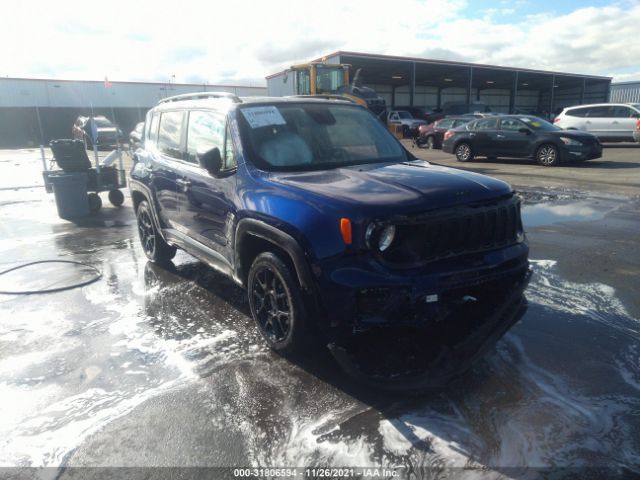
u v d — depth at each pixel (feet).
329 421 8.98
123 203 33.24
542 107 155.22
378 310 9.09
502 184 10.93
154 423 9.09
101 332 13.02
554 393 9.59
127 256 20.33
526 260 10.97
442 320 9.53
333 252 9.33
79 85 119.34
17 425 9.16
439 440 8.35
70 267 18.79
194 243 14.82
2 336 12.89
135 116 125.70
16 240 23.32
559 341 11.72
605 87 142.51
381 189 10.05
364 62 100.22
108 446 8.50
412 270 9.12
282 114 13.33
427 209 9.41
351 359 9.90
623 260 17.66
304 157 12.49
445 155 59.11
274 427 8.87
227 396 9.89
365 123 14.65
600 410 9.03
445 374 9.36
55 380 10.69
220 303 14.89
